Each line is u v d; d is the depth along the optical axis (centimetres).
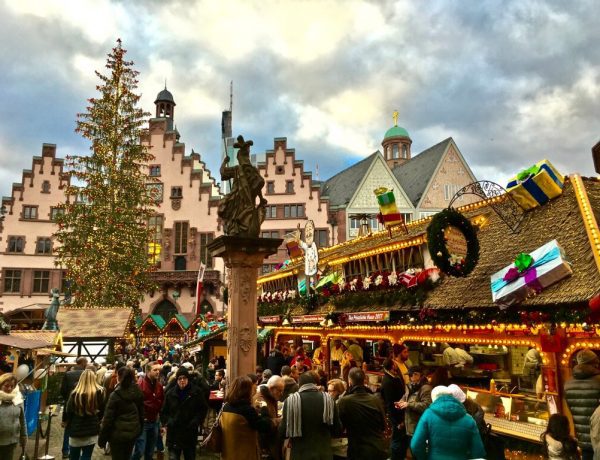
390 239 1794
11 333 1795
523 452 950
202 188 5634
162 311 5409
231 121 7544
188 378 878
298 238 2870
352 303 1697
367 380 1529
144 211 4116
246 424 639
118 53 4244
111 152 4078
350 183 5522
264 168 5328
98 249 3709
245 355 1131
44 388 1465
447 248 1105
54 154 5600
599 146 1295
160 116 6769
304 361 1644
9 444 762
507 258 1177
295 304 2344
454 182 5209
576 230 1045
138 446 965
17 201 5444
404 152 7831
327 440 628
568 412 883
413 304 1343
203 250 5512
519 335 998
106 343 2256
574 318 845
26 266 5356
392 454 946
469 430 566
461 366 1316
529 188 1245
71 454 843
